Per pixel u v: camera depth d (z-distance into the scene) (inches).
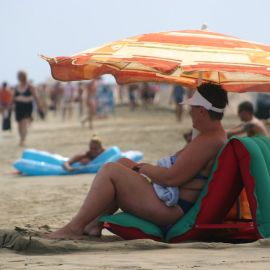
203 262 576.1
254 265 555.2
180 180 716.0
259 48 734.5
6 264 583.5
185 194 723.4
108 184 717.3
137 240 684.1
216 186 705.0
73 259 603.8
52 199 1171.3
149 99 5807.1
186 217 719.1
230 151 700.7
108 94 4505.4
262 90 871.1
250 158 691.4
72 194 1233.4
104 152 1679.4
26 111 2524.6
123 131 3102.9
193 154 713.6
